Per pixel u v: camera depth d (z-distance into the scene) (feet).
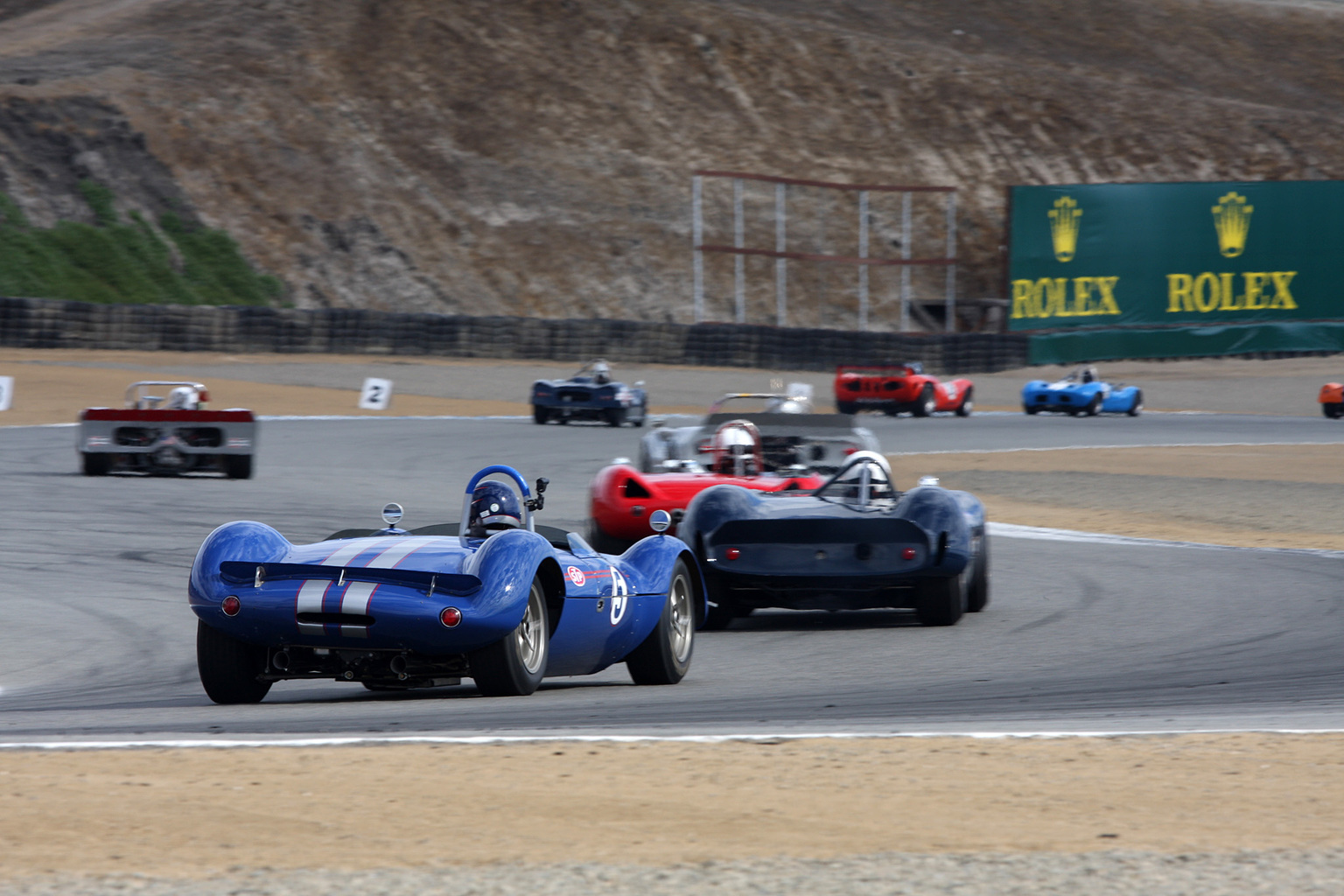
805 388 434.71
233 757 59.16
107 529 174.50
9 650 103.60
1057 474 260.62
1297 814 50.57
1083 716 76.07
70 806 49.98
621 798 52.21
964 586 123.65
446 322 563.07
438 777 55.42
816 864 43.06
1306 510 214.28
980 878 41.73
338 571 75.05
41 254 574.97
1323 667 96.02
